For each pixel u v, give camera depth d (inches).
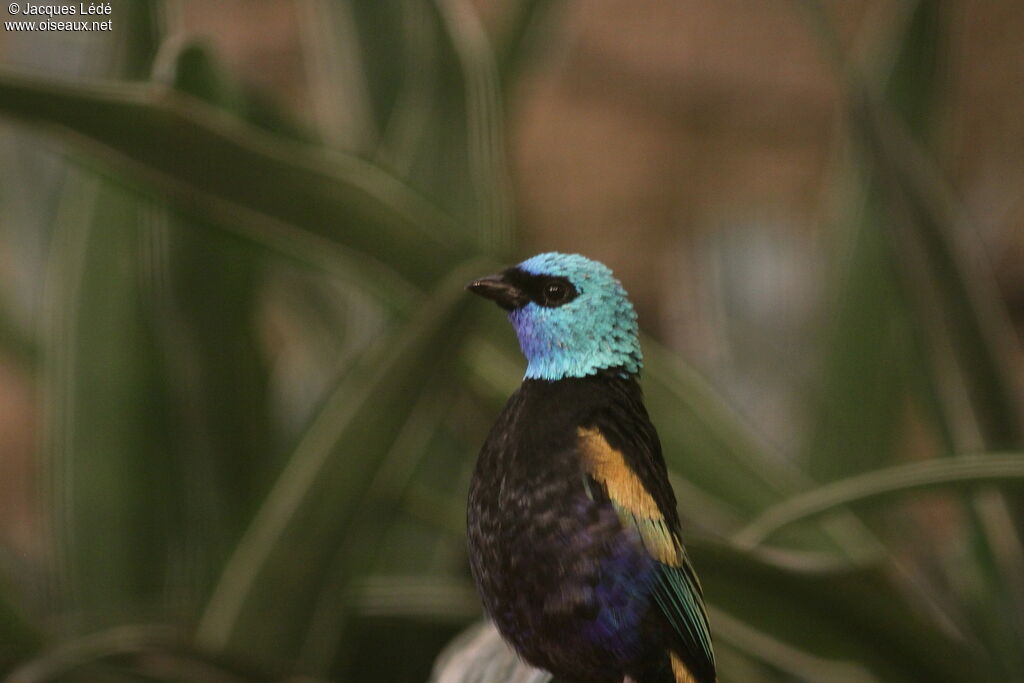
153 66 83.7
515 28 85.5
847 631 81.4
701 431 83.4
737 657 82.8
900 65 85.0
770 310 87.2
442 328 81.3
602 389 80.7
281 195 81.6
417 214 81.7
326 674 82.1
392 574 84.4
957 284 82.9
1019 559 83.0
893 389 84.7
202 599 83.5
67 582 83.5
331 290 85.4
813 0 83.8
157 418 83.7
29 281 86.1
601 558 79.8
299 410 85.0
